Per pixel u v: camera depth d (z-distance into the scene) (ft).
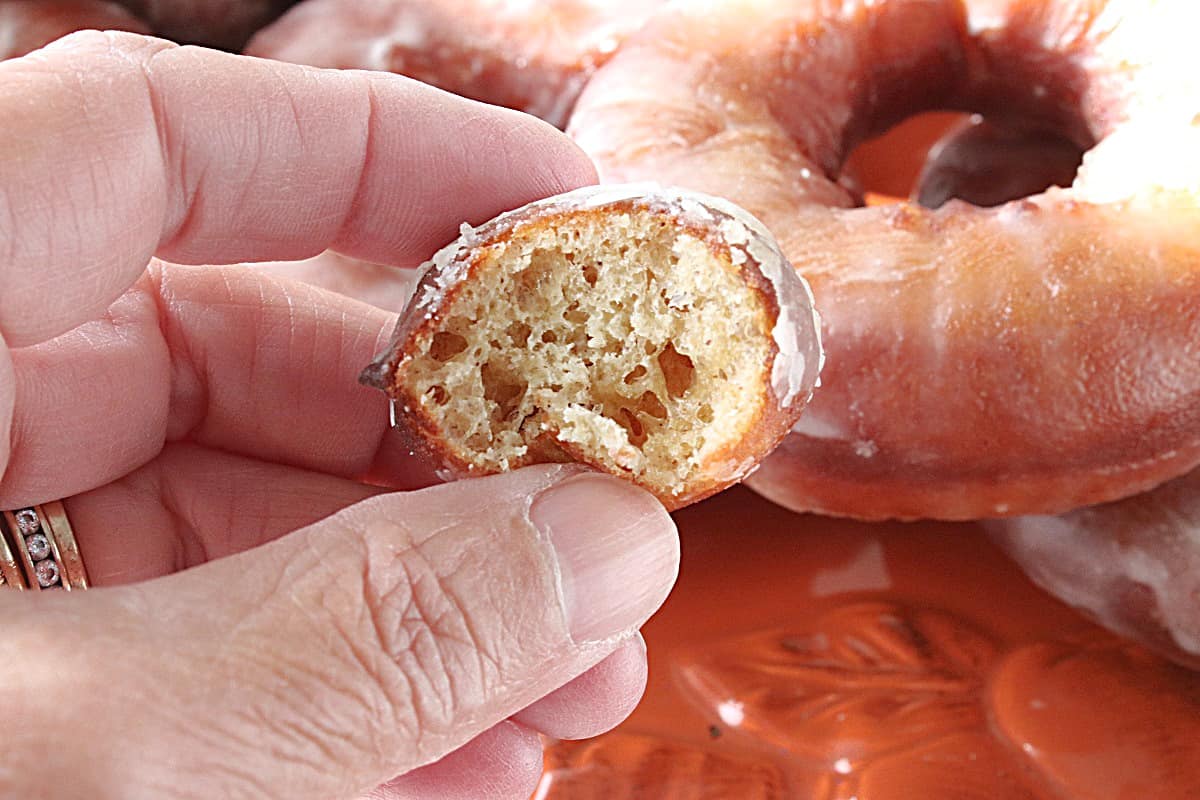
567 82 0.94
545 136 0.66
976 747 0.74
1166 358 0.71
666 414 0.58
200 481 0.69
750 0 0.89
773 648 0.79
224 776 0.50
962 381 0.72
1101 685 0.76
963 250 0.74
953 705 0.76
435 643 0.53
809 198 0.81
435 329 0.57
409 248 0.68
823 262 0.75
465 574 0.54
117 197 0.58
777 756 0.74
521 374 0.58
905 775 0.73
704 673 0.78
